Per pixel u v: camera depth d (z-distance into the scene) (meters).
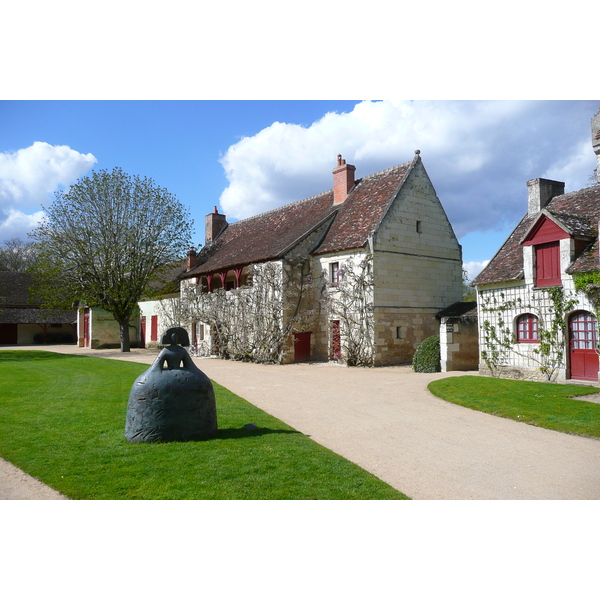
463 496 6.12
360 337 21.03
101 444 7.77
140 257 31.84
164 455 7.19
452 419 10.26
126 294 30.91
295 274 23.09
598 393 12.39
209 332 28.59
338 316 22.00
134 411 7.98
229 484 6.18
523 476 6.84
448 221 23.86
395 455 7.80
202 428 8.12
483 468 7.18
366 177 25.34
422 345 18.97
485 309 17.25
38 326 44.41
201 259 31.89
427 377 16.48
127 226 31.69
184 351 8.41
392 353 21.19
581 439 8.69
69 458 7.07
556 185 18.83
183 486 6.09
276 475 6.51
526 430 9.33
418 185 22.84
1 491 5.93
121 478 6.32
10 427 8.93
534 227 15.51
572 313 14.61
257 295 23.77
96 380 15.88
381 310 20.91
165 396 7.95
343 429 9.48
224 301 26.30
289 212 28.64
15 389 13.78
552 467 7.21
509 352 16.41
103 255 31.14
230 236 32.31
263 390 14.01
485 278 17.09
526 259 15.80
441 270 23.33
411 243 22.25
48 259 30.56
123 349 32.22
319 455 7.43
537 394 12.23
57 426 9.02
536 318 15.68
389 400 12.37
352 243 21.58
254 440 8.09
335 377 16.94
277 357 22.53
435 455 7.80
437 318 21.78
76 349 35.41
